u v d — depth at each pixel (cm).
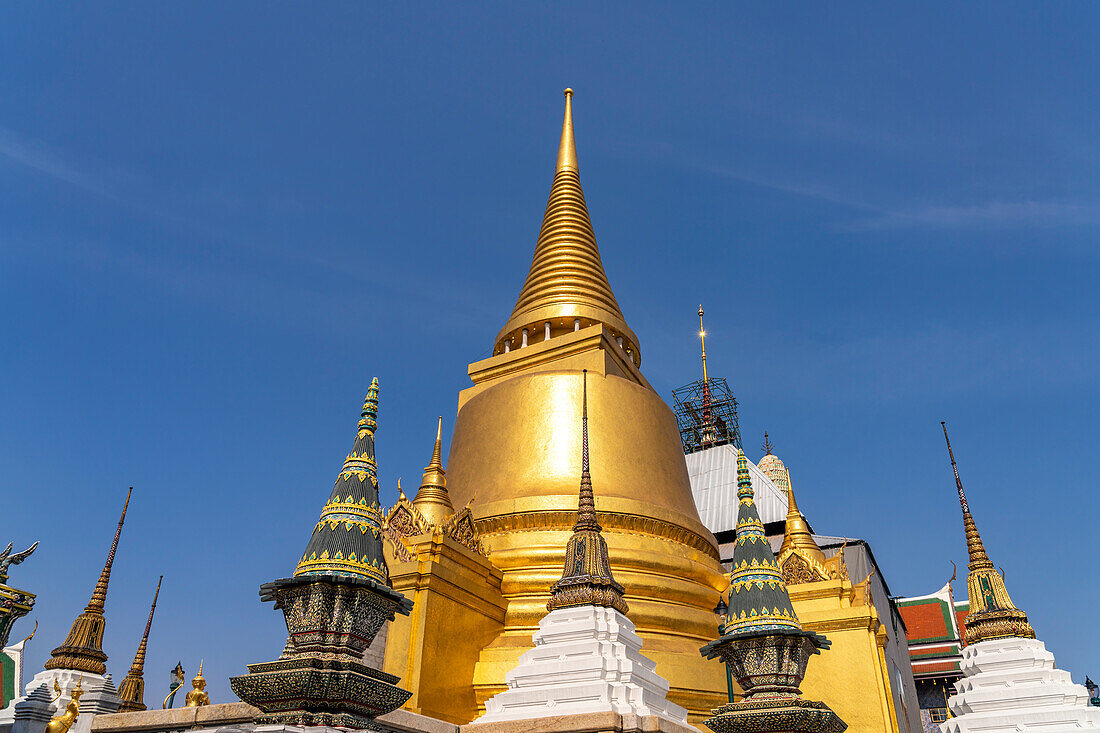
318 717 921
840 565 2734
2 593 1191
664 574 2605
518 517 2614
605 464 2864
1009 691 1911
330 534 1038
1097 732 1762
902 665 3741
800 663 1410
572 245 3822
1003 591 2114
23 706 1827
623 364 3478
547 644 1667
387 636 2067
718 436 6047
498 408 3088
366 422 1153
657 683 1695
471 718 2122
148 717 1471
